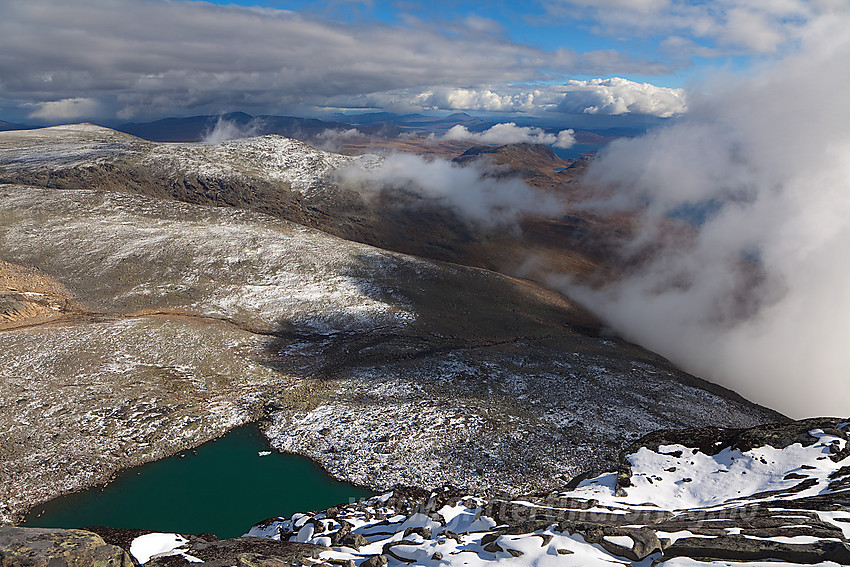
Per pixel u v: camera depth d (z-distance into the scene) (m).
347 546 20.62
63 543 16.03
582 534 17.23
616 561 15.57
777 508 18.94
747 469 24.86
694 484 24.69
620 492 24.44
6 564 14.77
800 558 14.03
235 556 18.98
